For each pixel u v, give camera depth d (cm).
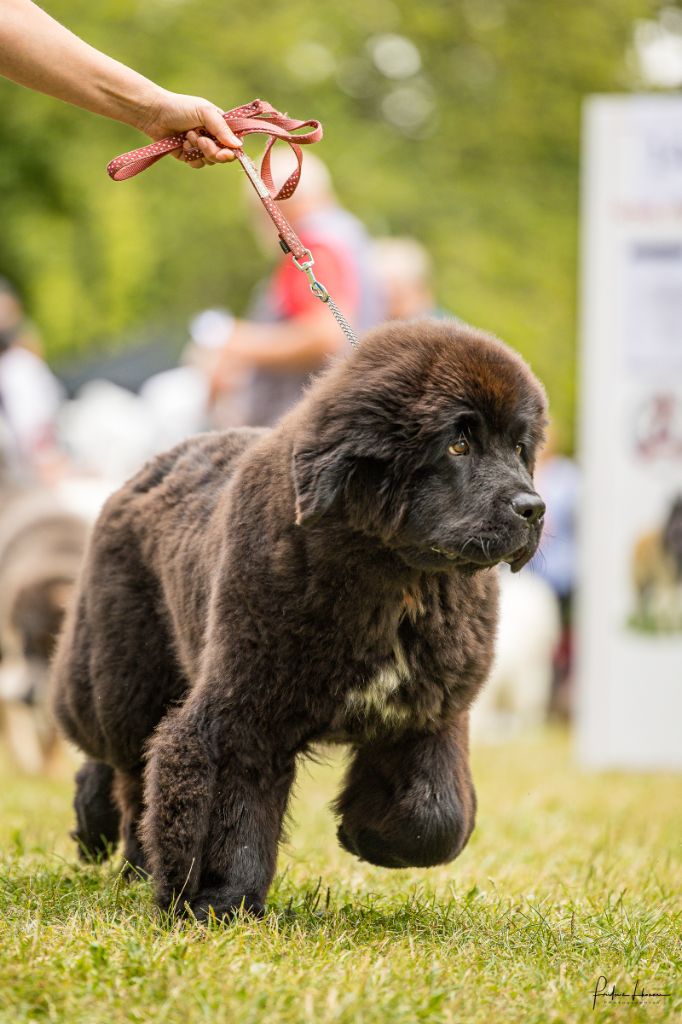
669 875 636
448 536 476
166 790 484
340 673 489
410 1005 396
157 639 572
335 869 614
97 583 586
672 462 1063
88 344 2333
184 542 546
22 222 2370
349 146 2342
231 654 487
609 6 2494
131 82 575
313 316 1015
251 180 582
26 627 1027
